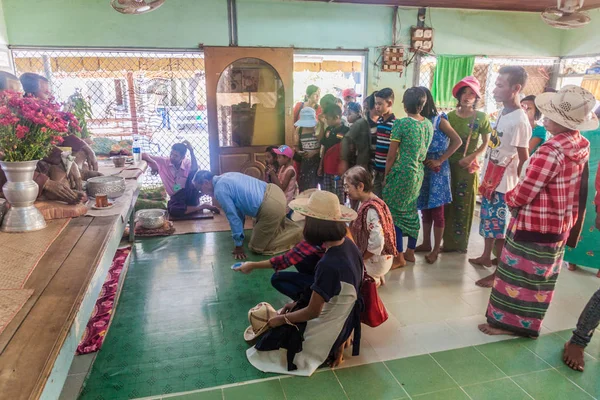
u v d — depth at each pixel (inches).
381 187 150.7
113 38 180.9
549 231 91.3
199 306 114.9
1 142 79.8
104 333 100.7
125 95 228.8
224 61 191.2
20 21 172.2
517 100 123.6
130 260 144.2
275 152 177.9
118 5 111.1
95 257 74.4
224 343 98.3
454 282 130.8
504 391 83.3
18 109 80.4
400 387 84.4
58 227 89.3
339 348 89.7
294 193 176.9
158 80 230.5
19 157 82.5
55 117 83.8
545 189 90.2
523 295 97.0
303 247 93.3
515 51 221.5
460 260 148.2
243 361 91.8
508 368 90.1
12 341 50.4
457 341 99.7
